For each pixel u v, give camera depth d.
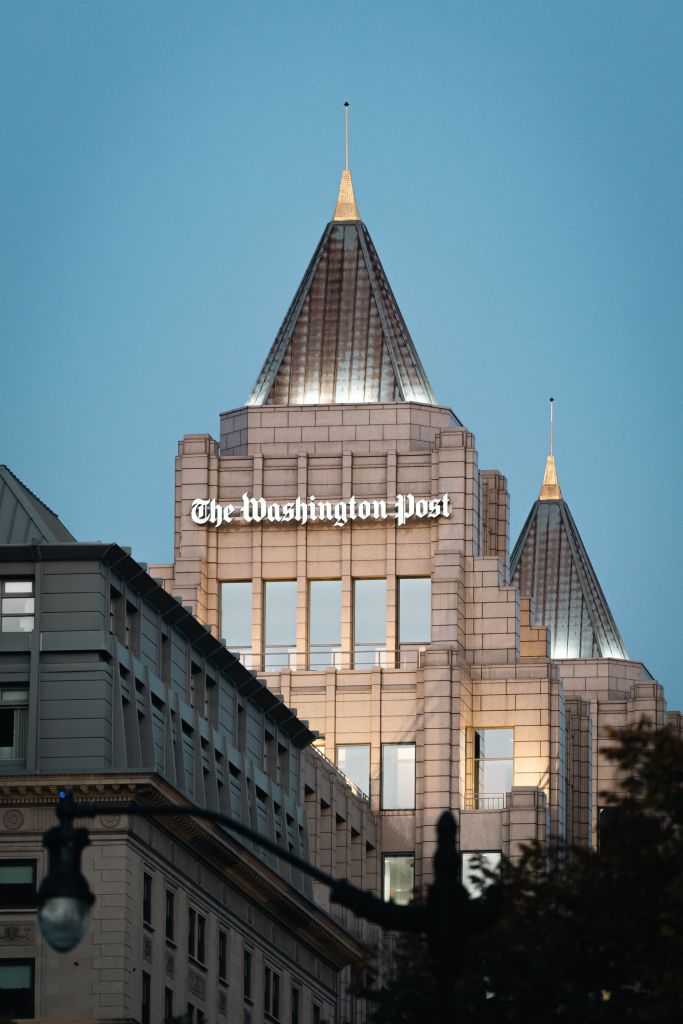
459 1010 74.94
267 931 140.50
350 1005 163.25
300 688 188.12
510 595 190.62
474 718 188.75
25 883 113.88
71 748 116.38
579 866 76.56
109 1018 112.31
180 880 123.75
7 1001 112.75
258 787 142.50
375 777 185.12
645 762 75.00
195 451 194.88
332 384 198.00
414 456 193.38
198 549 193.25
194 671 132.88
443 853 53.25
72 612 118.12
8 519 122.19
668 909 72.56
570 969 73.81
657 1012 69.00
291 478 194.00
